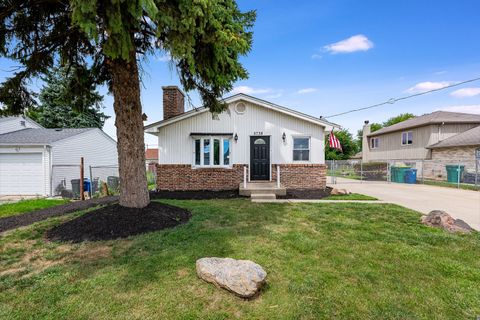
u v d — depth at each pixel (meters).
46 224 5.37
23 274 3.12
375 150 25.73
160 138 10.84
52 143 12.83
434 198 8.98
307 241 4.23
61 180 13.80
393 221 5.61
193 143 10.83
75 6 3.23
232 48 5.09
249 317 2.35
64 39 5.93
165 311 2.40
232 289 2.64
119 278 2.98
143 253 3.70
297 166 10.86
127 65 5.38
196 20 4.32
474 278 3.06
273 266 3.34
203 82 6.68
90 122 24.41
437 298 2.65
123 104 5.45
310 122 10.91
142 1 3.31
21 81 5.93
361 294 2.71
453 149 16.42
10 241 4.33
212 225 5.22
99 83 6.99
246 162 10.88
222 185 10.80
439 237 4.44
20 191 12.60
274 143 10.90
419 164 19.05
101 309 2.42
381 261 3.51
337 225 5.25
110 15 3.44
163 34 4.80
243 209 6.77
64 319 2.29
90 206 7.59
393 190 11.45
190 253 3.69
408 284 2.92
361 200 8.46
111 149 20.00
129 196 5.50
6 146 12.48
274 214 6.21
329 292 2.74
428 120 18.70
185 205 7.29
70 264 3.37
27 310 2.42
